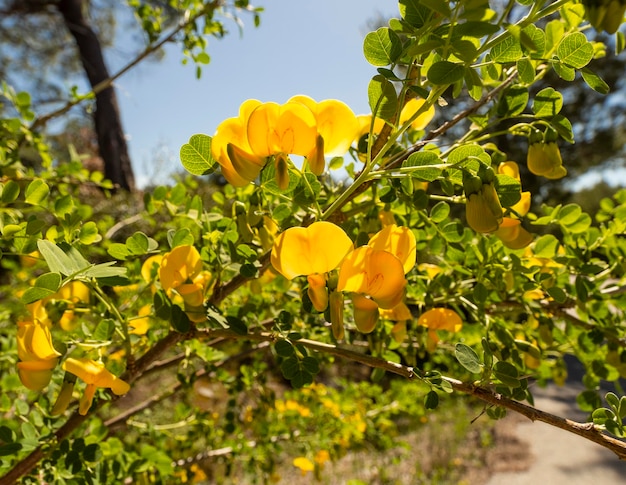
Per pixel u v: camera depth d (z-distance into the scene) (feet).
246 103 0.43
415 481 2.39
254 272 0.48
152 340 0.67
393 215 0.60
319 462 1.31
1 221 0.40
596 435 0.37
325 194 0.60
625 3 0.28
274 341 0.48
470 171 0.40
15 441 0.51
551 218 0.63
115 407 1.43
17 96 0.93
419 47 0.33
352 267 0.38
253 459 1.12
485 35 0.31
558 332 0.71
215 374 0.96
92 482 0.54
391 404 1.49
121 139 4.44
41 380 0.43
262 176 0.44
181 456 1.07
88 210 0.90
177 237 0.48
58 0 4.36
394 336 0.63
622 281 0.67
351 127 0.47
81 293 0.52
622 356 0.64
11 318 1.03
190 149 0.43
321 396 1.26
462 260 0.60
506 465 2.52
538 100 0.47
